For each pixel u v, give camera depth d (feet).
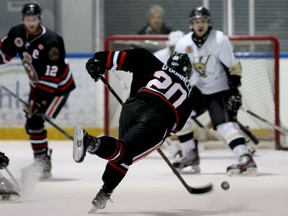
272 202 51.44
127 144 44.73
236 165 67.67
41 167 62.18
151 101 46.19
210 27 69.05
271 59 95.81
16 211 46.93
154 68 47.42
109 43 95.25
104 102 96.53
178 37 79.92
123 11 103.91
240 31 103.40
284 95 98.02
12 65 100.17
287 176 67.00
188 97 47.62
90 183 62.54
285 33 103.35
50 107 67.97
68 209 47.98
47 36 64.75
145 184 61.67
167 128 46.57
